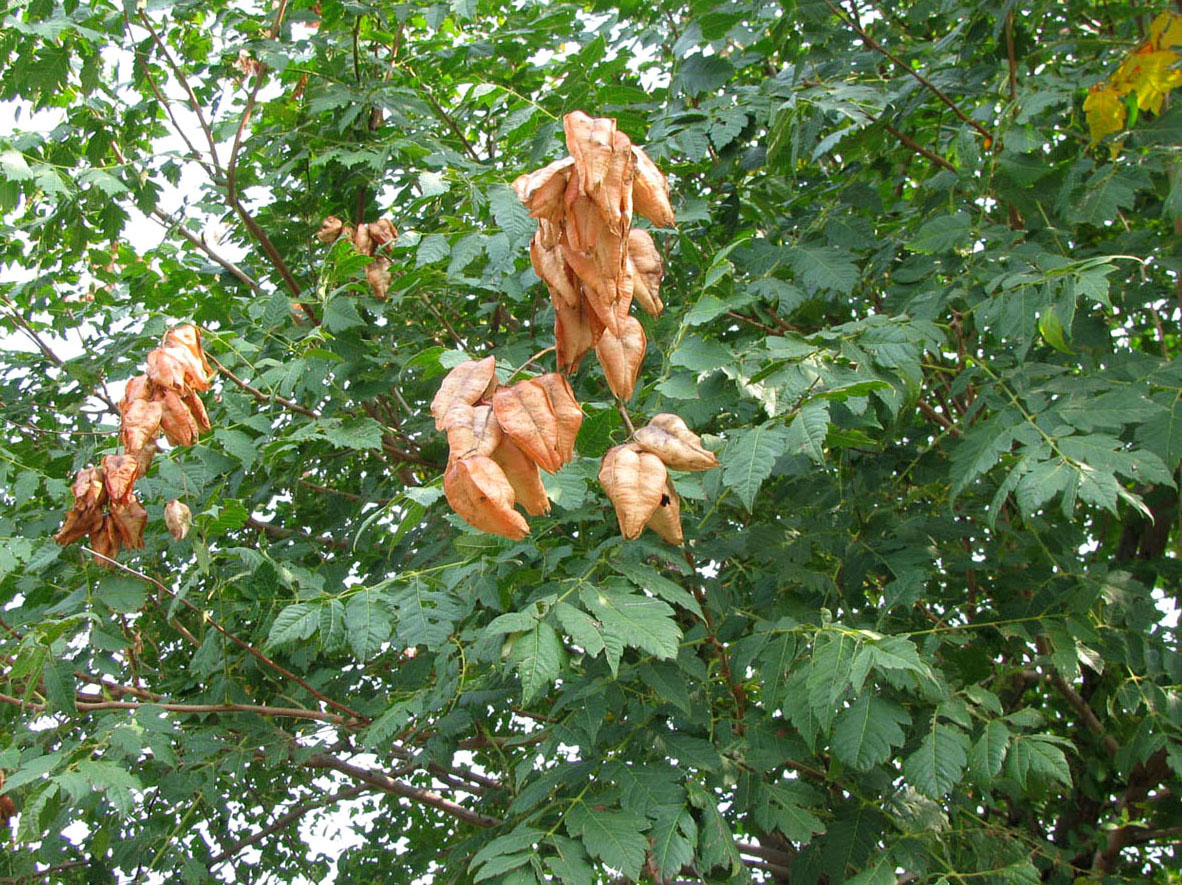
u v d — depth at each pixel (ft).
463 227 12.64
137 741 11.17
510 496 6.45
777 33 13.32
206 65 16.33
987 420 10.77
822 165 16.60
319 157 14.51
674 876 9.13
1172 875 18.56
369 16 16.28
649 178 6.98
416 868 17.85
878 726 9.22
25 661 10.84
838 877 10.91
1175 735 11.66
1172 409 10.23
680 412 9.84
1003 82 13.00
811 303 13.69
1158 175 13.39
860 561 12.12
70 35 14.14
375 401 16.16
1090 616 12.11
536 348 13.85
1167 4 12.53
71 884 15.52
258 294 16.30
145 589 12.22
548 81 16.75
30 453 14.92
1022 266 11.18
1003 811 16.78
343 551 16.65
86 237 15.19
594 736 10.12
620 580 8.92
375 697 14.92
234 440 11.91
